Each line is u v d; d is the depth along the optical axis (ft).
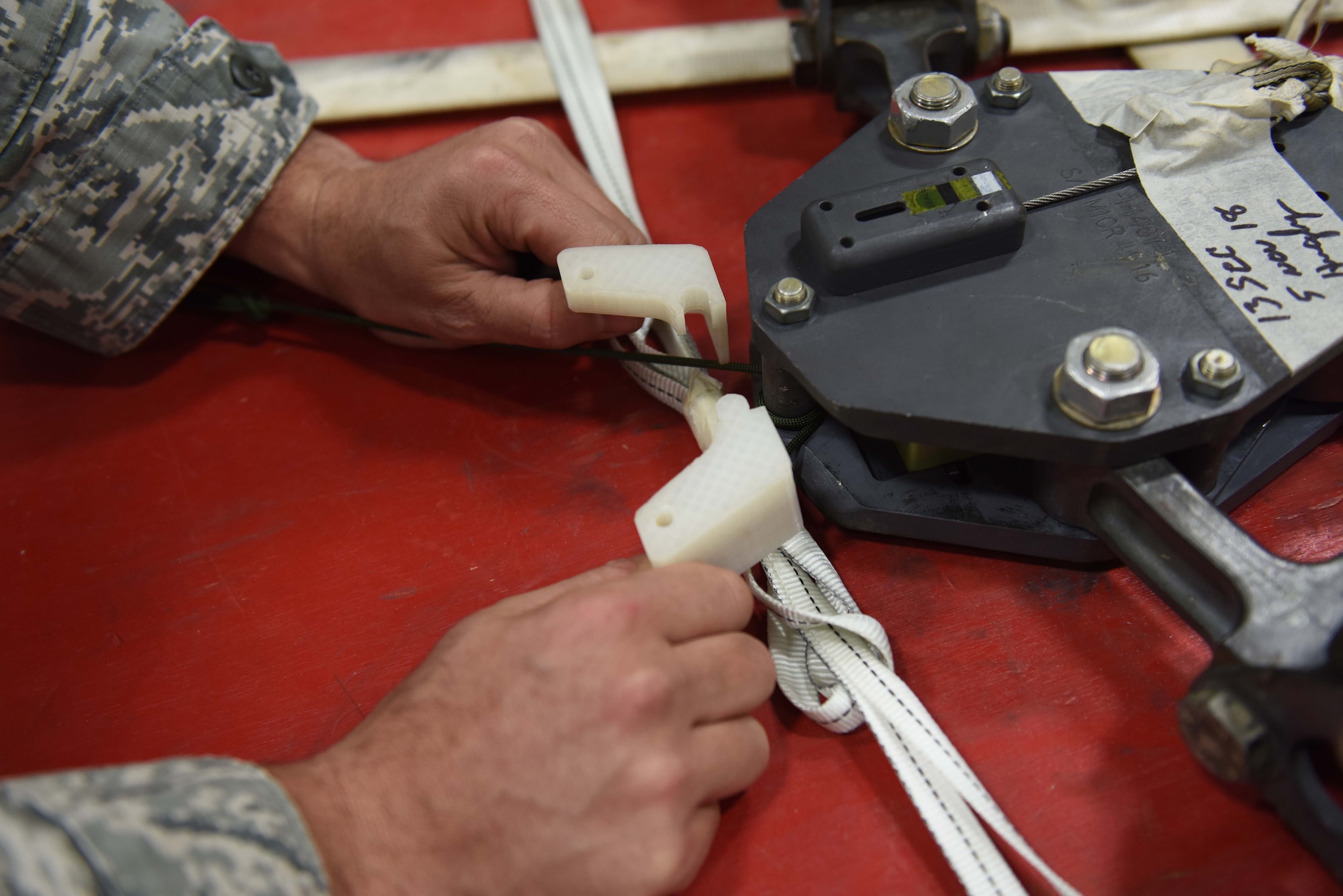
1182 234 1.99
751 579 2.07
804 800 1.92
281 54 3.54
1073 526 2.02
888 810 1.89
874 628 1.89
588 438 2.51
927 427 1.82
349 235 2.53
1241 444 2.10
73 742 2.17
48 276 2.51
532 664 1.71
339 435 2.61
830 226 1.99
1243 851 1.75
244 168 2.61
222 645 2.28
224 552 2.43
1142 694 1.95
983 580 2.14
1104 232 2.02
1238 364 1.71
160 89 2.44
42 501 2.58
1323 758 1.69
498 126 2.50
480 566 2.32
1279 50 2.20
